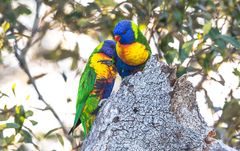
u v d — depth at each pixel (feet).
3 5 36.01
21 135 32.91
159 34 34.58
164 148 22.38
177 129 22.49
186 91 22.85
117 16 34.91
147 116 22.53
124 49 28.78
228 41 30.37
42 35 37.42
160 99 22.68
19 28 37.81
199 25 34.88
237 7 34.58
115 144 22.40
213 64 34.76
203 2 33.32
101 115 23.24
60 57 37.45
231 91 36.32
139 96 22.72
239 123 35.17
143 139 22.36
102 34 35.53
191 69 33.09
